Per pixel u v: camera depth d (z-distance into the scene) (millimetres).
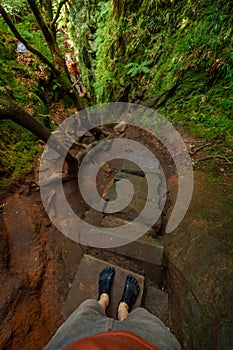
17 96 4289
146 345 977
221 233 2008
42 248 2613
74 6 6535
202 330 1595
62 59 4055
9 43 5160
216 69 3844
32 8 3205
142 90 4828
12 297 2131
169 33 4672
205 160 3129
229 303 1496
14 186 3018
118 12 5570
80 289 2354
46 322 2158
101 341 944
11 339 1933
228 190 2500
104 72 5695
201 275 1818
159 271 2443
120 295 2291
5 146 3383
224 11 3926
